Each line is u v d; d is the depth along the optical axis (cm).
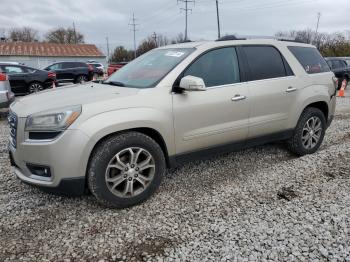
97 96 350
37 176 334
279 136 479
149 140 354
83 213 343
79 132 316
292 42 511
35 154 322
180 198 375
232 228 311
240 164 479
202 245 287
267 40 473
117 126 331
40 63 4522
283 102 466
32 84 1500
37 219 332
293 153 522
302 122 496
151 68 409
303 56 512
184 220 329
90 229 314
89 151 321
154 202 366
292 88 474
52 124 315
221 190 394
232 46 431
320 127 525
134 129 354
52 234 307
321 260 264
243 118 427
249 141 448
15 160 348
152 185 364
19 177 346
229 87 412
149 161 358
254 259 266
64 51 4775
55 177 318
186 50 411
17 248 286
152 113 352
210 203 362
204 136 396
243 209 347
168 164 383
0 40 5125
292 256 269
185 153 391
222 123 408
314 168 452
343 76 1864
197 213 341
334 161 477
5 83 863
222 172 450
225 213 340
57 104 333
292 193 381
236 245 285
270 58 466
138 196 355
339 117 865
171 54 418
